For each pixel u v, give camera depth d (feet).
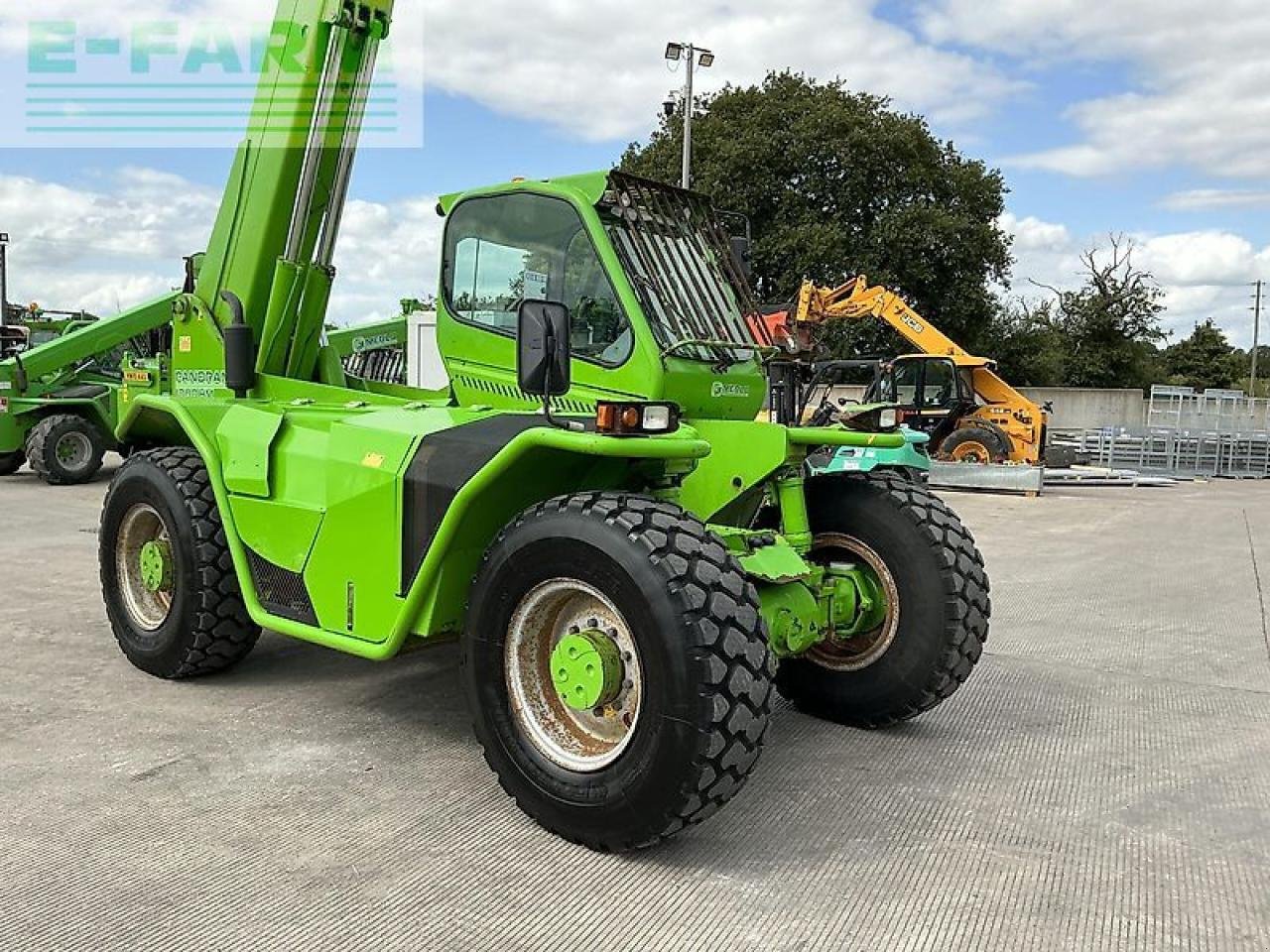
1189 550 30.07
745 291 13.80
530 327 9.77
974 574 12.73
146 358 38.24
